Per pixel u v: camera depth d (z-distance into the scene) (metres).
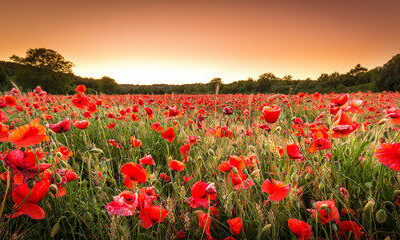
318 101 7.85
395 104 7.60
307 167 1.71
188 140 2.18
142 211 1.08
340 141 2.18
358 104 1.78
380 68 45.06
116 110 5.47
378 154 1.09
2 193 1.42
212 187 1.12
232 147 2.26
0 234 1.09
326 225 1.21
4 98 3.14
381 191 1.43
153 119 4.34
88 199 1.47
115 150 2.79
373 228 1.27
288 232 1.34
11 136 1.08
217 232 1.39
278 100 6.53
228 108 2.47
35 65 52.16
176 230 1.31
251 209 1.37
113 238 1.08
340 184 1.49
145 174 1.10
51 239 1.19
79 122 1.96
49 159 1.50
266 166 2.04
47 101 5.39
